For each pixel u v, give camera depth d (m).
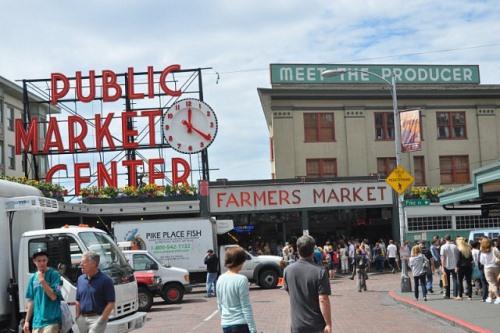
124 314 12.72
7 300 12.49
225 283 7.73
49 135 40.97
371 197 38.69
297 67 45.59
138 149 40.75
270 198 38.16
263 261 29.22
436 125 46.41
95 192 37.06
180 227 29.97
